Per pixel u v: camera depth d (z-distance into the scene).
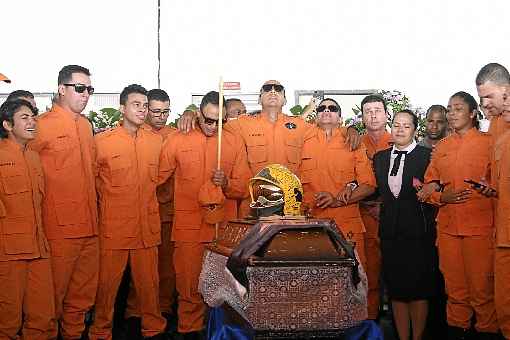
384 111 5.30
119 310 5.44
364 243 5.11
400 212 4.47
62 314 4.56
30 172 4.18
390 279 4.51
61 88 4.50
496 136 4.27
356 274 2.78
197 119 4.84
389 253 4.51
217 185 4.41
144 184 4.71
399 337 4.55
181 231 4.71
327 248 2.77
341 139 4.87
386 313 5.73
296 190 3.25
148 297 4.73
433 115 5.57
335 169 4.79
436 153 4.49
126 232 4.62
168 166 4.77
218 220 4.46
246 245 2.76
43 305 4.23
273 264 2.68
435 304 5.00
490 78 4.09
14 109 4.12
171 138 4.82
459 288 4.38
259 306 2.69
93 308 4.93
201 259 4.70
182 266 4.71
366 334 2.86
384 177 4.59
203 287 3.24
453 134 4.50
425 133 6.00
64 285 4.45
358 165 4.80
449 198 4.20
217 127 4.73
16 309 4.13
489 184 4.20
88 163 4.51
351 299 2.75
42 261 4.23
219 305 3.06
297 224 2.79
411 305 4.55
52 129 4.39
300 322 2.71
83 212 4.46
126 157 4.63
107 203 4.64
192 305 4.70
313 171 4.84
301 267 2.71
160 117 5.70
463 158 4.32
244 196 4.87
